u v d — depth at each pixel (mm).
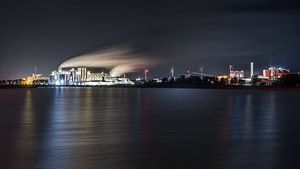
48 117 52375
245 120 48750
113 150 26609
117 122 45656
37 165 22234
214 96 144750
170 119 49875
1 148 27375
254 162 22828
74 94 171500
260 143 29547
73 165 22188
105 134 34812
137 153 25469
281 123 45000
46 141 30656
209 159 23641
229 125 42750
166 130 37844
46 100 107375
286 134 34781
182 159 23672
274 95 158625
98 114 57688
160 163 22672
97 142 30094
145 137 32812
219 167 21750
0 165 22219
